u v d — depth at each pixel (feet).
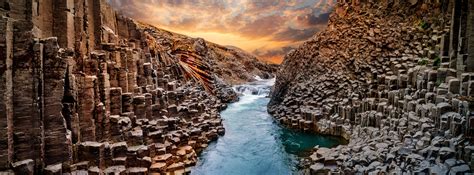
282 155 57.57
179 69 99.60
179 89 73.82
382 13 76.02
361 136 57.16
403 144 41.32
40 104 33.14
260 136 70.69
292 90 90.63
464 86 39.09
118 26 66.64
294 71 98.99
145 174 40.91
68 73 37.47
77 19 44.32
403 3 72.54
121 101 47.47
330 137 66.33
